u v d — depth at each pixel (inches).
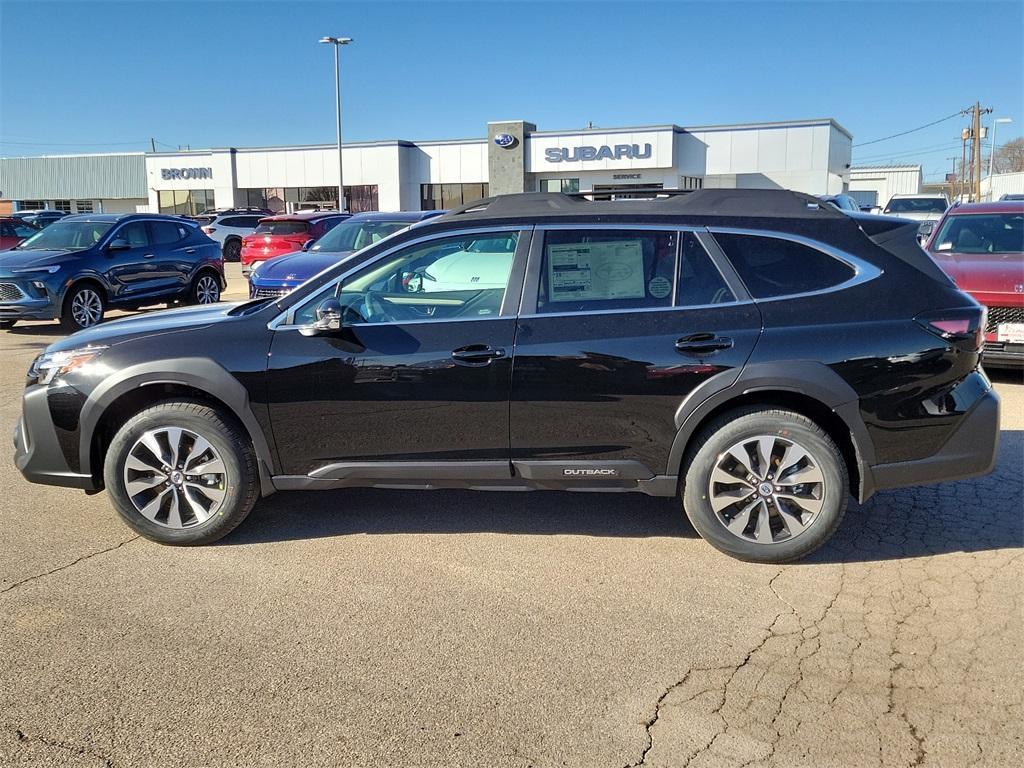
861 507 187.6
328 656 127.0
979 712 111.6
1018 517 180.1
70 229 508.1
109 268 488.4
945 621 135.9
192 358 161.2
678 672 122.0
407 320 162.1
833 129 1419.8
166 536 166.9
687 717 111.3
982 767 100.8
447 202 1685.5
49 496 198.2
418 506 191.3
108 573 156.2
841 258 155.6
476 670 123.0
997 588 147.3
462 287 162.4
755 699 115.3
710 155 1448.1
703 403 152.2
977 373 156.3
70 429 165.5
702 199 163.5
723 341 151.9
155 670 123.0
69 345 169.2
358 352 159.2
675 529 176.7
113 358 163.8
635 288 158.2
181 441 164.4
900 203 958.4
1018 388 299.6
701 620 137.4
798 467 153.9
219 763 102.7
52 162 2112.5
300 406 160.9
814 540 154.7
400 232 167.3
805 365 149.9
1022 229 338.3
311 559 162.4
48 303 456.4
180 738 107.4
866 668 122.5
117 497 165.9
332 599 145.7
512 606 142.8
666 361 152.6
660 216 160.2
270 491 166.7
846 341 150.3
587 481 160.4
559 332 156.4
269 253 634.8
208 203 1871.3
